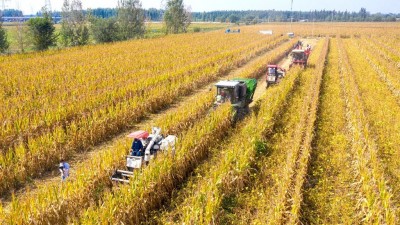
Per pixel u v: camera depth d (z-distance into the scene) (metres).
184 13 107.00
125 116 21.41
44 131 18.39
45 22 58.28
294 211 11.24
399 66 40.88
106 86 27.53
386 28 130.38
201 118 20.67
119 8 82.31
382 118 21.61
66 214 11.45
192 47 55.78
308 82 31.81
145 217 11.96
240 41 67.56
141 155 14.52
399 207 12.42
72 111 20.64
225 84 22.06
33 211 10.78
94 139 18.92
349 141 18.30
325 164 15.69
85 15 76.38
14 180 14.54
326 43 68.25
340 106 24.55
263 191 13.38
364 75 35.59
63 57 43.66
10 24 130.50
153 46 57.53
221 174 13.09
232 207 12.51
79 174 13.18
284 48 57.22
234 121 21.27
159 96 25.39
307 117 21.39
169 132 18.17
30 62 39.09
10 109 20.28
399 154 16.52
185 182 14.42
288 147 17.12
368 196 11.89
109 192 12.09
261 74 38.19
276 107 22.38
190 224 10.67
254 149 16.34
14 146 16.39
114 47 56.00
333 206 12.38
